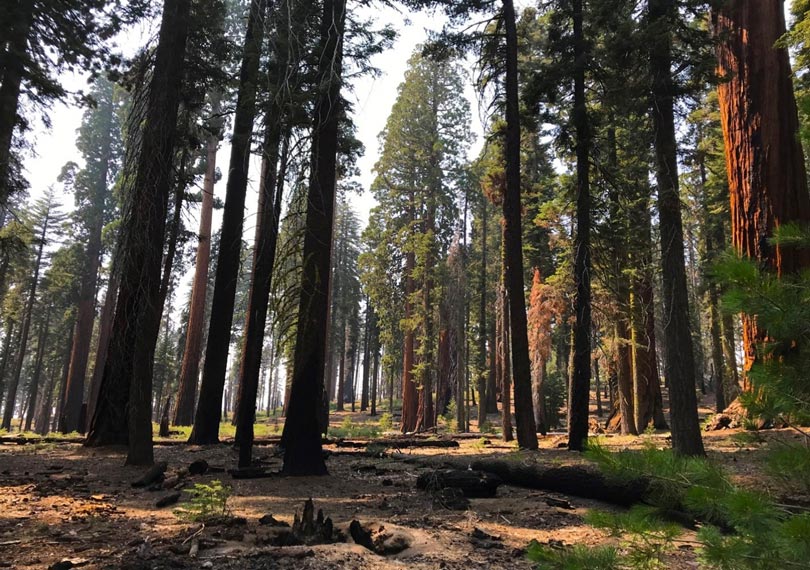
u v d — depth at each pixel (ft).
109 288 99.19
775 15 45.78
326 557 15.94
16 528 18.53
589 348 46.57
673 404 33.55
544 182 90.38
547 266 95.61
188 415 90.07
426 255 104.22
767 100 44.86
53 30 49.57
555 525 21.83
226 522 19.83
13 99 47.83
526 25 59.98
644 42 35.06
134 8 45.68
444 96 113.60
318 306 32.42
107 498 24.57
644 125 49.34
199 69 49.49
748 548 8.63
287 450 31.81
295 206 34.12
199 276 93.35
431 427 102.53
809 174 55.31
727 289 9.62
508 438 65.98
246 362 46.11
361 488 28.81
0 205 47.65
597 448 11.59
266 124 35.68
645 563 10.66
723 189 77.46
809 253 40.98
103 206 132.67
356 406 210.38
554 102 53.26
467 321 136.67
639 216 57.62
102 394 42.47
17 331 174.70
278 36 30.94
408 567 15.81
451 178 112.57
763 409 9.84
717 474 10.17
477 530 19.89
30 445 49.21
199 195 64.80
